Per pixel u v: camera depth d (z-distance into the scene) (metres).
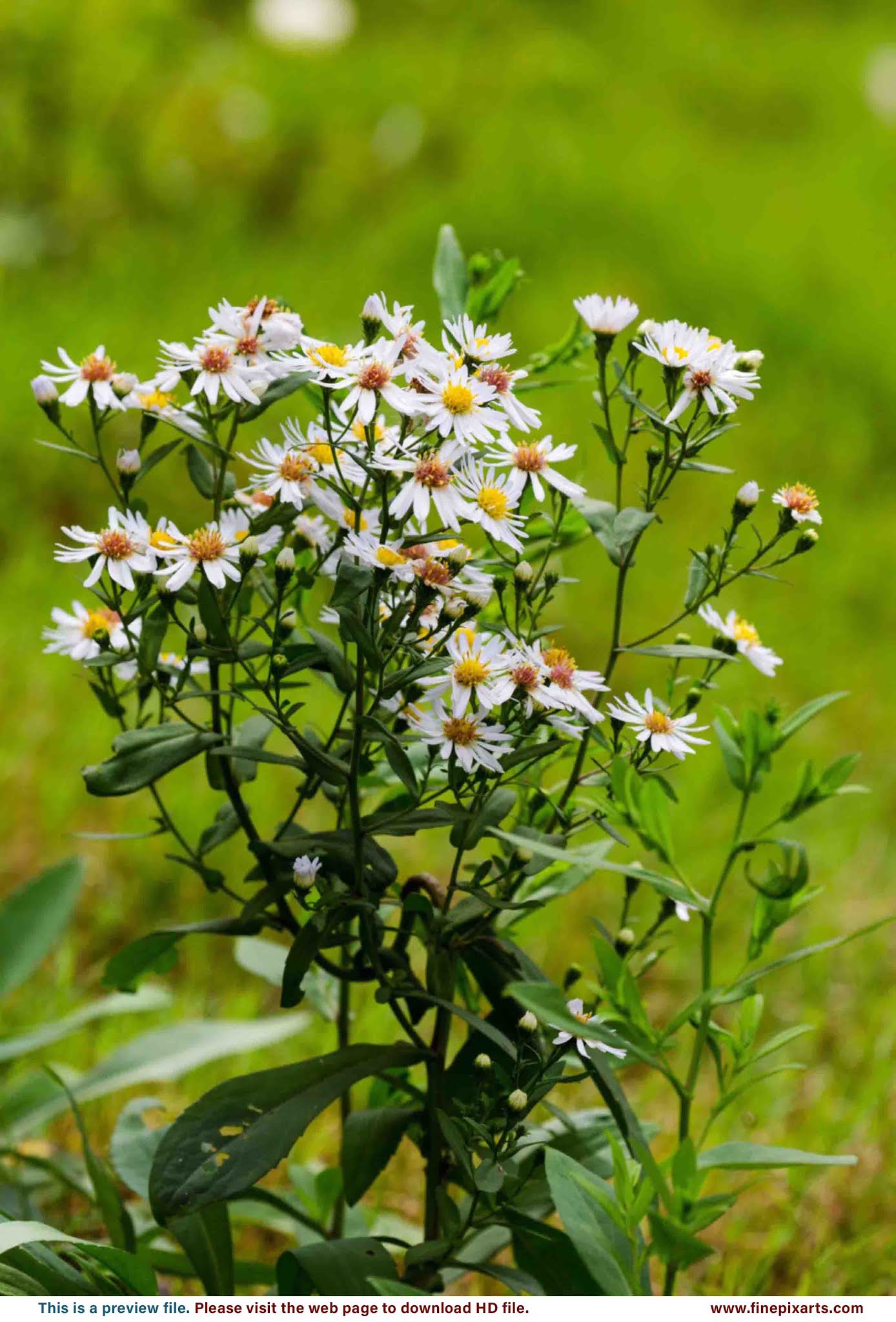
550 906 1.45
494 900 1.08
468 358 1.07
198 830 1.50
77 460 2.19
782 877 1.10
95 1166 1.14
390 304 2.91
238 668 1.36
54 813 1.51
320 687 1.77
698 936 1.50
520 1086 1.10
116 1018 1.35
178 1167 1.06
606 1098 1.07
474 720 1.07
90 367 1.09
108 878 1.45
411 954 1.36
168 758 1.08
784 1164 1.07
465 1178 1.11
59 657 1.77
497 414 1.06
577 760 1.11
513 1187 1.10
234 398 1.07
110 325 2.58
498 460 1.09
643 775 1.11
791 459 2.70
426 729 1.07
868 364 3.09
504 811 1.08
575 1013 1.07
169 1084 1.32
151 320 2.66
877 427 2.93
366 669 1.09
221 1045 1.23
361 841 1.08
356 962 1.11
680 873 1.11
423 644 1.08
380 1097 1.17
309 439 1.08
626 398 1.08
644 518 1.09
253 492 1.11
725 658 1.09
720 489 2.51
